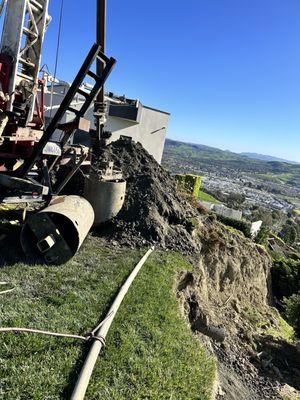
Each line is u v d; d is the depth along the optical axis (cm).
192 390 589
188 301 1040
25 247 795
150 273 913
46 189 774
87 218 896
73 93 790
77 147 1066
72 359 521
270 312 1917
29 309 606
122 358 569
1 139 785
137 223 1165
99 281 783
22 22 798
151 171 1451
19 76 841
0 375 454
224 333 1063
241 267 1834
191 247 1222
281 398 1050
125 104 2200
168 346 658
